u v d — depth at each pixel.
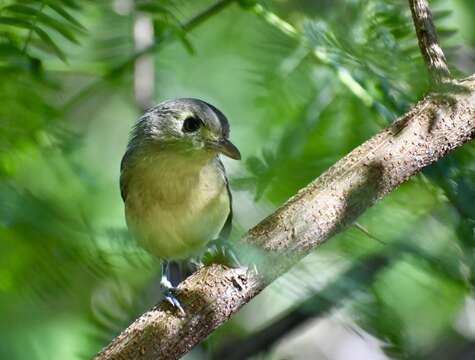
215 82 12.66
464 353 11.99
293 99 11.40
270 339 12.27
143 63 11.62
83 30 10.07
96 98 13.77
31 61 9.83
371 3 10.61
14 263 10.17
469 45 10.90
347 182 8.11
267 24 11.52
